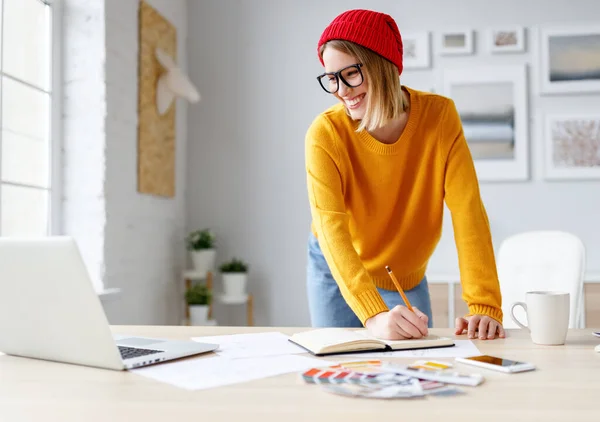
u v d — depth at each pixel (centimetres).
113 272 283
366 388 79
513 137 359
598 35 356
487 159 361
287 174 378
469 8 366
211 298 344
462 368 94
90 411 72
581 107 358
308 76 377
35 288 97
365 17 142
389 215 164
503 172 359
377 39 141
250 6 382
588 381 85
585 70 357
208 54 384
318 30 377
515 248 210
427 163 158
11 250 97
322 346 105
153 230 332
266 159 379
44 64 266
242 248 379
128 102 299
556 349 110
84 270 91
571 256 200
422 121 156
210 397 78
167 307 352
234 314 379
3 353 111
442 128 156
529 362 98
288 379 87
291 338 119
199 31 386
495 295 138
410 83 369
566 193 357
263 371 92
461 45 365
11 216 241
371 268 171
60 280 93
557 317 114
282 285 376
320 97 376
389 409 72
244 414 70
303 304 375
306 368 94
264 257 378
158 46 333
